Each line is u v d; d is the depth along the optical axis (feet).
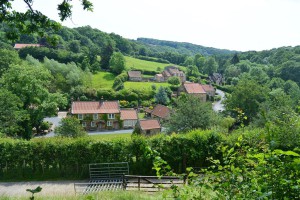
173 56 606.14
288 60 353.72
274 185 10.73
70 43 416.05
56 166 73.15
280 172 10.82
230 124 130.31
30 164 73.20
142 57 538.47
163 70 410.52
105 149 71.36
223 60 554.05
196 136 69.31
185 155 69.56
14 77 149.28
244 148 15.11
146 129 180.86
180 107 122.42
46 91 156.56
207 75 477.77
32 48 354.74
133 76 349.82
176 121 120.57
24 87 148.46
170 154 69.51
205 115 119.65
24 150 72.28
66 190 60.49
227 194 11.95
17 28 28.40
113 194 38.93
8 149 71.97
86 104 218.79
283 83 280.10
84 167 71.41
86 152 71.46
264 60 479.82
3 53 235.40
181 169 70.13
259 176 11.60
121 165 70.49
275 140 11.91
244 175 12.28
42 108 157.38
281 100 143.84
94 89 272.72
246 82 171.83
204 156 68.74
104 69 377.71
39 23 27.91
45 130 178.40
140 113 258.98
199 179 13.37
